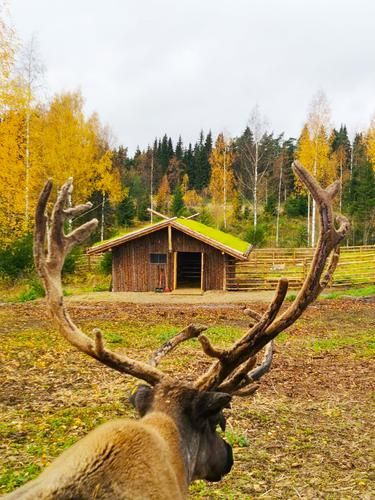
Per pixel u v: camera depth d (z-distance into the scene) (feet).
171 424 9.46
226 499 17.83
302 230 172.65
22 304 66.90
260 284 85.97
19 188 89.10
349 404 29.43
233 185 192.24
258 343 11.02
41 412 25.25
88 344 10.55
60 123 126.11
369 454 22.41
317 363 38.75
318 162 145.48
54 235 10.75
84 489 7.15
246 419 26.02
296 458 21.72
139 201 225.97
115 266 84.99
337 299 73.46
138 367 10.46
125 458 7.68
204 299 77.61
